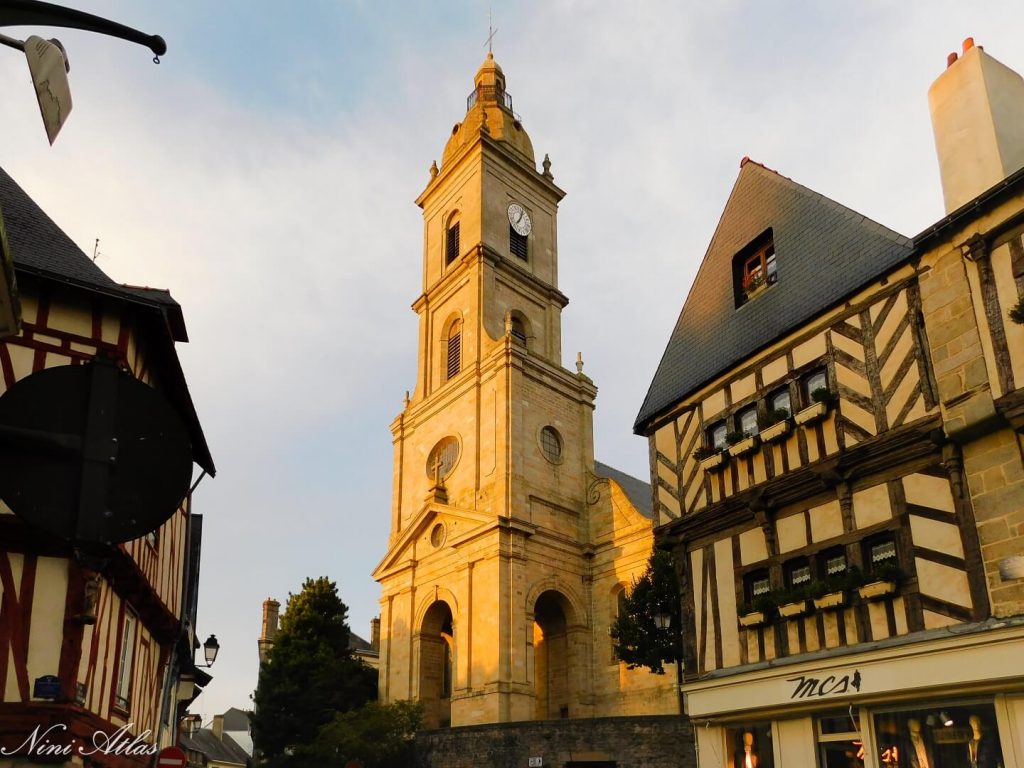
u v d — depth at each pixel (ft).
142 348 44.86
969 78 43.62
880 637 41.37
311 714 119.65
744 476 51.83
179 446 10.86
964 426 38.88
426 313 145.18
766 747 47.11
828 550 45.73
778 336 51.26
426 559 124.47
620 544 118.32
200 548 79.82
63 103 10.37
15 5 9.71
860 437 44.70
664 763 77.00
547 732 85.35
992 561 37.35
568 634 118.11
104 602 40.86
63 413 10.38
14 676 35.32
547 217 151.23
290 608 131.44
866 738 40.91
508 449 118.73
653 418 61.77
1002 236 39.65
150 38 10.46
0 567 36.24
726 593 51.67
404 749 100.73
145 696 52.21
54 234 44.29
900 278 44.55
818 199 54.08
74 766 35.81
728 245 61.46
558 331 142.72
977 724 36.65
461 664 111.75
